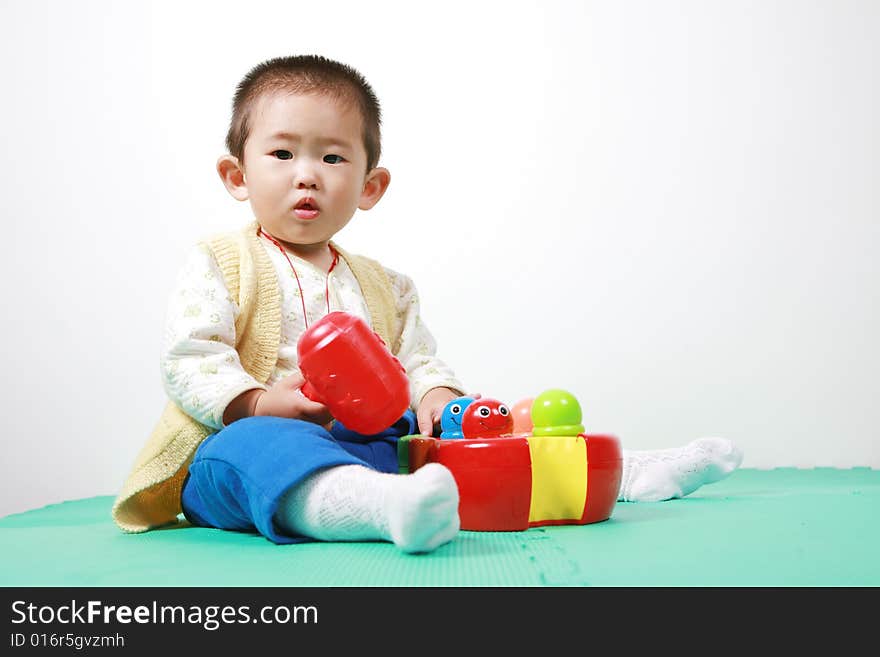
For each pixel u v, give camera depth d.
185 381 1.07
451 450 0.96
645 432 2.41
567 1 2.57
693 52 2.53
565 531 0.94
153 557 0.84
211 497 1.01
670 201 2.48
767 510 1.13
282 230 1.23
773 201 2.46
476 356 2.45
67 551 0.89
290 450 0.90
